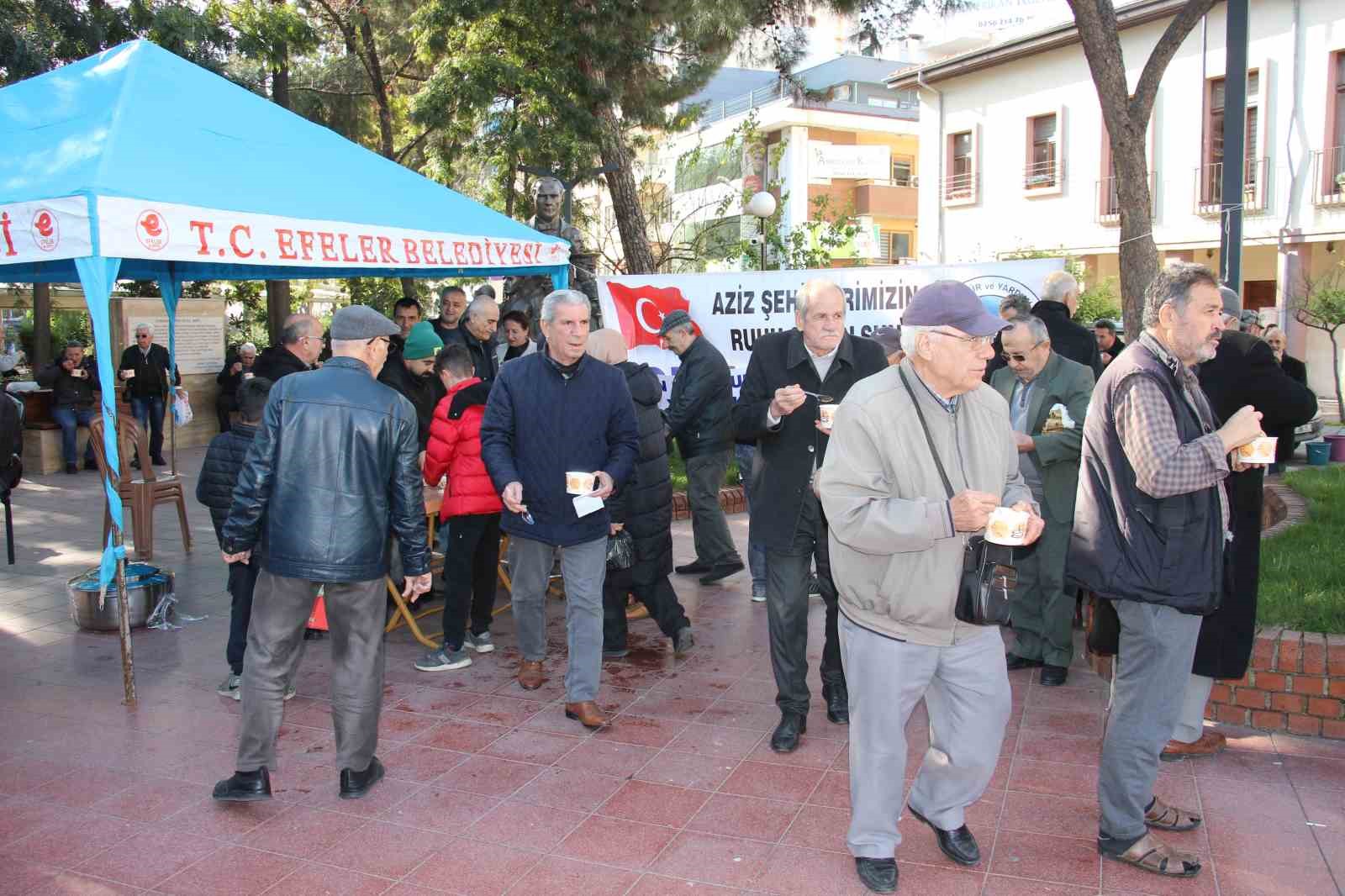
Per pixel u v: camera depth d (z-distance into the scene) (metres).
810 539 4.21
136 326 14.90
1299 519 6.43
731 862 3.38
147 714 4.77
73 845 3.54
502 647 5.80
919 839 3.53
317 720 4.71
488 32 13.17
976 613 2.86
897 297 8.50
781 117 33.00
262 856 3.47
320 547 3.63
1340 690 4.22
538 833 3.60
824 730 4.48
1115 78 7.71
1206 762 4.04
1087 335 5.50
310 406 3.66
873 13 12.11
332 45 20.58
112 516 4.83
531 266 6.85
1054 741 4.30
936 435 2.95
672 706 4.81
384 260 5.68
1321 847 3.39
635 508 5.26
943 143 26.81
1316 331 21.20
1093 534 3.16
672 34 15.04
